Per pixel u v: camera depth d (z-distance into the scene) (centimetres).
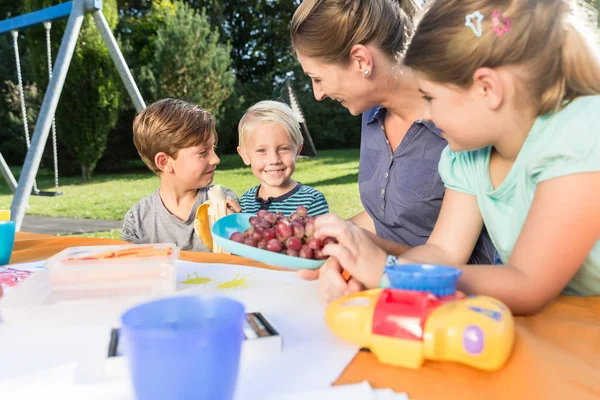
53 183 1221
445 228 109
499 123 83
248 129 210
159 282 89
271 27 1978
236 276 109
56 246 141
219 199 156
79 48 1111
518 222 98
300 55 132
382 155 158
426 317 61
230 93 1448
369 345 64
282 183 214
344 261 80
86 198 912
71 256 94
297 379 57
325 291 84
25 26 359
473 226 108
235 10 1969
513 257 83
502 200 102
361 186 169
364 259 81
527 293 78
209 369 42
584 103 81
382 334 62
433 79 81
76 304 81
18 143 1430
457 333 59
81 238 151
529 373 56
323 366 61
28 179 307
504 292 78
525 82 79
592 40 82
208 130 196
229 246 88
